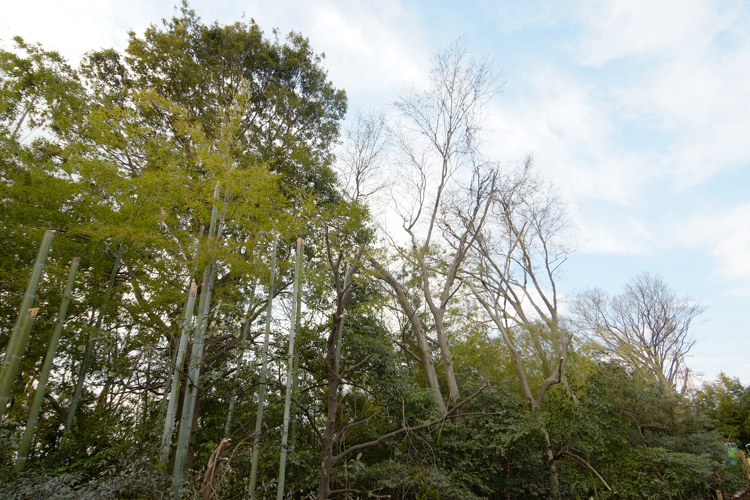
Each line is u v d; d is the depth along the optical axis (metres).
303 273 9.52
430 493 7.91
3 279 7.36
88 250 8.11
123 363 8.12
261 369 7.91
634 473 11.55
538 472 11.17
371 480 8.86
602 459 11.45
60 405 8.13
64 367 8.13
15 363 5.58
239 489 7.16
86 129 8.95
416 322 14.20
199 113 13.38
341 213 11.20
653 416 16.52
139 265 8.55
